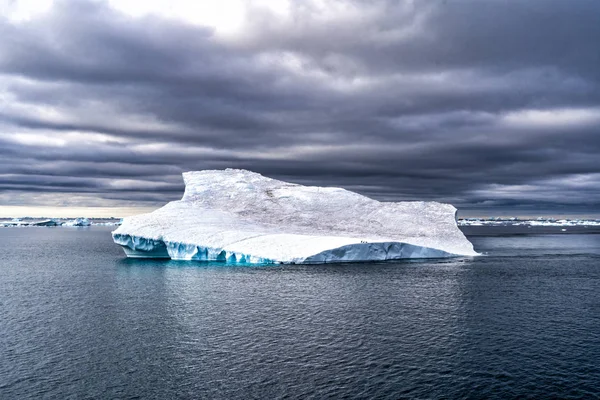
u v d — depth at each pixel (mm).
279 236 88688
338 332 39125
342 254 83125
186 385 28297
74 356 33406
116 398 26578
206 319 43344
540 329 40281
